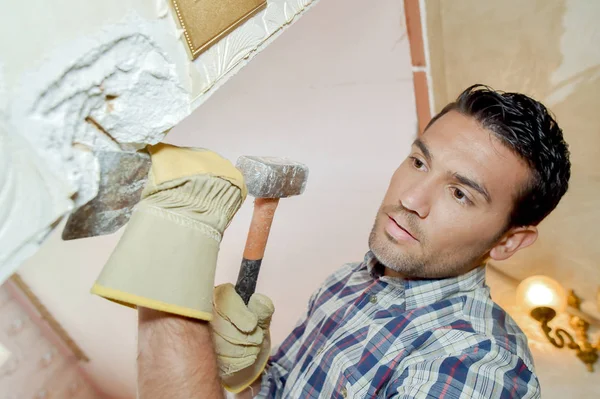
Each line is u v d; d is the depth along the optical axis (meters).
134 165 0.44
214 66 0.49
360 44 1.23
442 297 0.84
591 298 1.57
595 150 1.34
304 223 1.67
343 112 1.39
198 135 1.58
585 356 1.48
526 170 0.75
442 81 1.36
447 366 0.71
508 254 0.87
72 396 2.14
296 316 1.89
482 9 1.20
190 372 0.47
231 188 0.50
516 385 0.71
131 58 0.39
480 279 0.88
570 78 1.24
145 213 0.45
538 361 1.53
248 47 0.55
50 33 0.32
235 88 1.42
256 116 1.48
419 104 1.31
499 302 1.71
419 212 0.78
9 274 0.32
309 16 1.21
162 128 0.44
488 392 0.68
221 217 0.49
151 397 0.47
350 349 0.83
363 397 0.77
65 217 0.37
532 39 1.22
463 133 0.77
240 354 0.68
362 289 0.98
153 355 0.47
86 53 0.35
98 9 0.35
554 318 1.60
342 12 1.18
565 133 1.35
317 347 0.92
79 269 1.86
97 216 0.43
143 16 0.39
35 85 0.32
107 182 0.42
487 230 0.78
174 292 0.44
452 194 0.77
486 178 0.74
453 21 1.24
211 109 1.49
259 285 1.86
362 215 1.59
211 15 0.46
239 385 0.82
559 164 0.77
